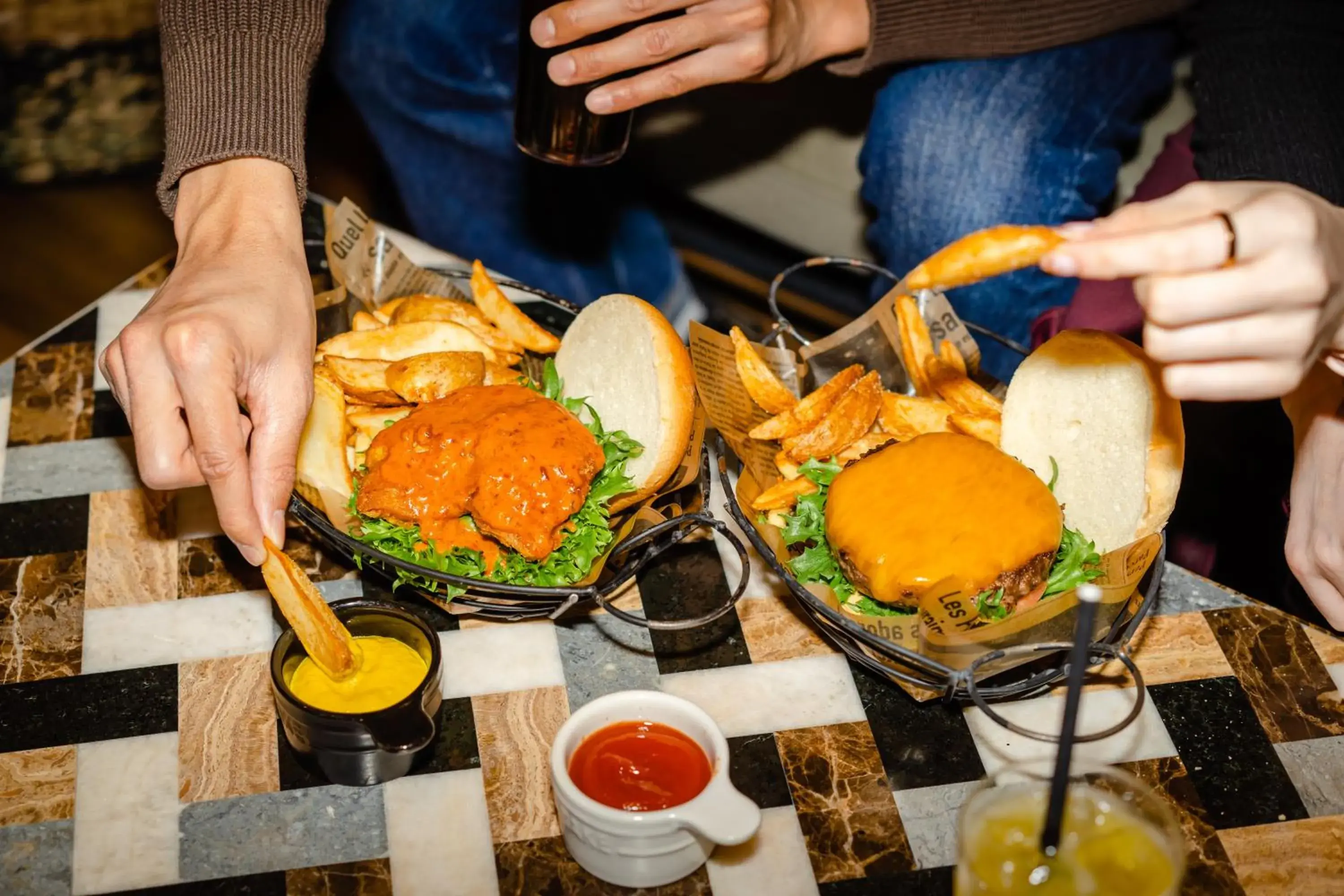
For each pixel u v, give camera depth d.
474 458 1.62
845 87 2.95
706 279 3.35
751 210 3.14
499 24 2.78
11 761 1.53
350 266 1.99
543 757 1.56
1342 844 1.52
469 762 1.55
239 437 1.43
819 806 1.53
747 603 1.78
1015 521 1.56
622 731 1.42
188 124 1.73
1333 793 1.58
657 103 3.05
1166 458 1.60
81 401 2.03
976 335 2.69
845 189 3.01
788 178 3.07
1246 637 1.77
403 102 2.94
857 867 1.47
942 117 2.65
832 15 2.52
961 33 2.58
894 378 2.00
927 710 1.65
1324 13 2.33
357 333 1.83
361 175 3.66
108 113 3.72
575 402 1.82
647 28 1.84
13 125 3.66
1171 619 1.79
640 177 3.23
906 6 2.53
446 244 3.14
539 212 3.07
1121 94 2.67
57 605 1.72
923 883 1.46
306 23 1.82
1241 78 2.31
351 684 1.48
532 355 1.96
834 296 3.24
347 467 1.69
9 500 1.86
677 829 1.31
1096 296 2.48
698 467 1.77
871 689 1.68
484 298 1.90
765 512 1.76
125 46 3.68
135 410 1.45
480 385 1.78
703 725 1.38
